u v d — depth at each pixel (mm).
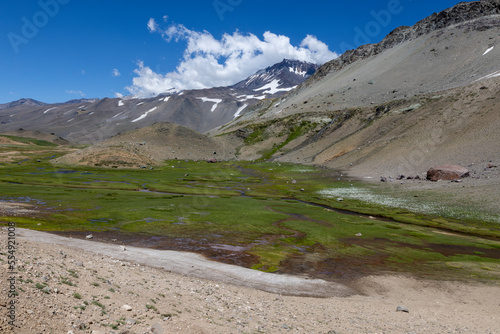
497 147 89750
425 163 102500
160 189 89688
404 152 115375
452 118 119688
